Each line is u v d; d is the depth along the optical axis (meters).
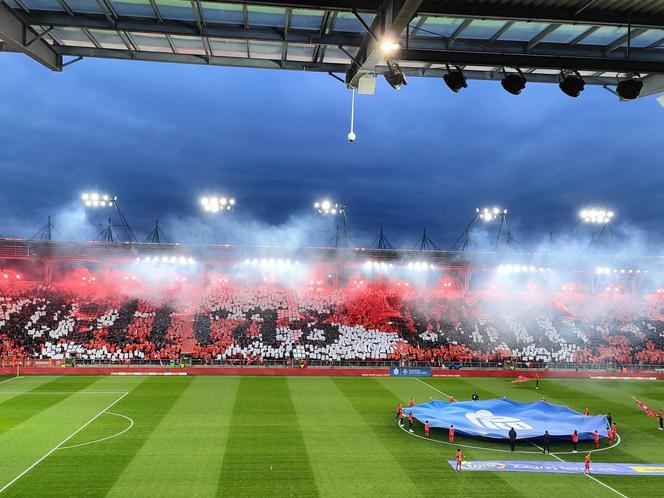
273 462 30.08
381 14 17.44
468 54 18.73
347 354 65.75
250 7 19.33
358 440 34.56
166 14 20.03
